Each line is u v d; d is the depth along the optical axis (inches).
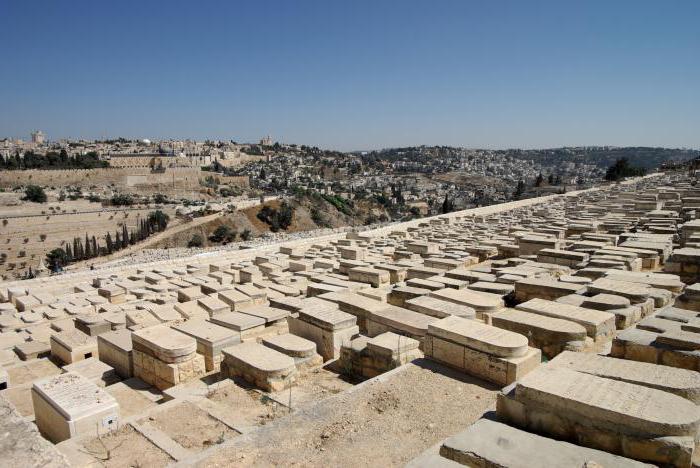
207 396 317.1
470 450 196.7
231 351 358.6
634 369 246.1
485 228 1150.3
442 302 427.8
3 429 203.2
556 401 213.0
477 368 302.0
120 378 434.9
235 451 234.5
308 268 795.4
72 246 3363.7
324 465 223.5
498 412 235.3
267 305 558.6
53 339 509.4
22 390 419.2
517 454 192.4
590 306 398.3
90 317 547.5
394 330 390.3
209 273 810.8
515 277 524.1
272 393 321.7
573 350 326.3
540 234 836.0
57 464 184.5
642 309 399.5
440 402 275.9
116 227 3730.3
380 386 295.4
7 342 545.6
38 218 3518.7
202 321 464.4
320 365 374.0
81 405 302.7
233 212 4020.7
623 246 629.0
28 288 790.5
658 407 199.0
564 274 561.0
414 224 1448.1
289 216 4136.3
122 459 247.3
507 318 363.9
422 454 217.2
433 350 325.7
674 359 283.4
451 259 714.8
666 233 772.6
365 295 529.0
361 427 253.9
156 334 414.0
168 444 259.4
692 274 510.9
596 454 190.5
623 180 2716.5
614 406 200.8
